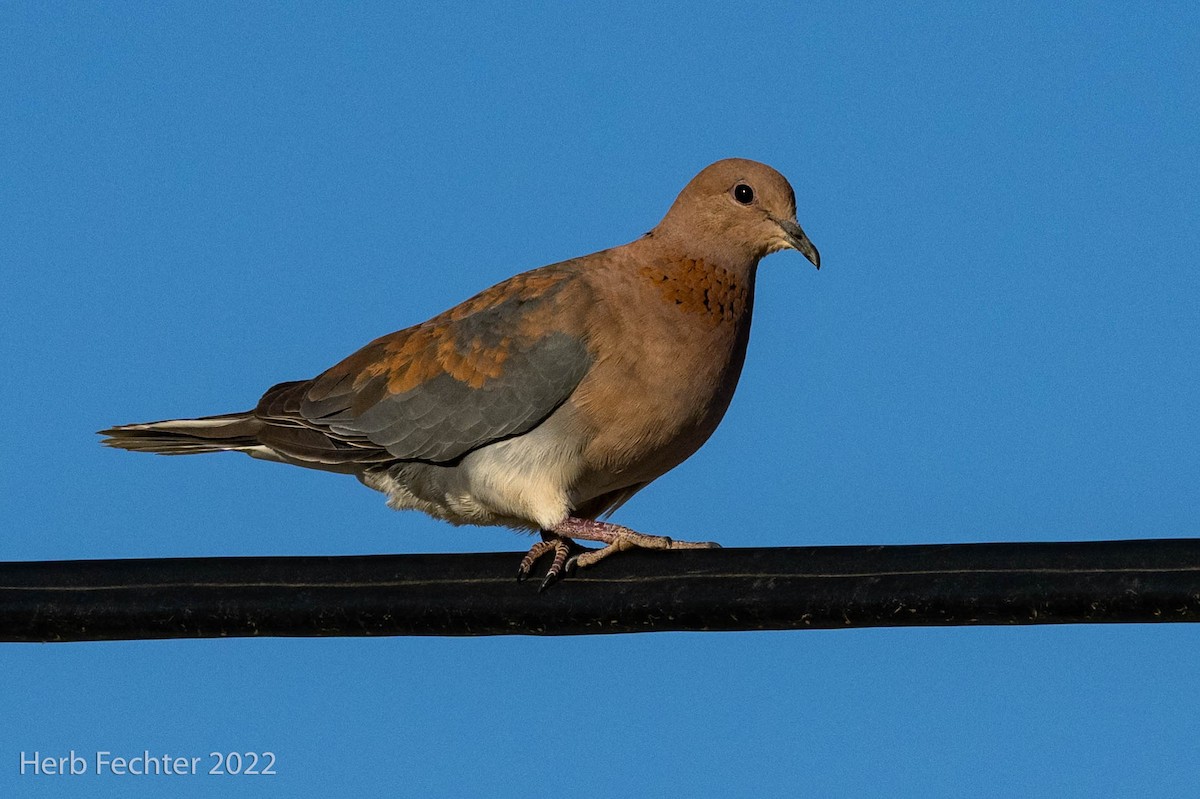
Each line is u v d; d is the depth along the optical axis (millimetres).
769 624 9609
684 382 11953
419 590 9977
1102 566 9023
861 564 9406
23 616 9875
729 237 12289
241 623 9953
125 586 9906
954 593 9211
